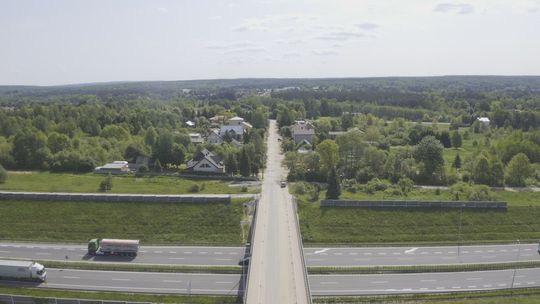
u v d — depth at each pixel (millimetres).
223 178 135250
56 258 83500
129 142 166500
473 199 109125
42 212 99250
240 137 198000
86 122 195375
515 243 91875
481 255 85875
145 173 141375
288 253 71625
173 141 155625
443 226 95938
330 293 70562
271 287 60906
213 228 94688
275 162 159250
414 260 83125
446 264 81000
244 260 80312
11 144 154000
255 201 101375
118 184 126438
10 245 89375
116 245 84062
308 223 95562
